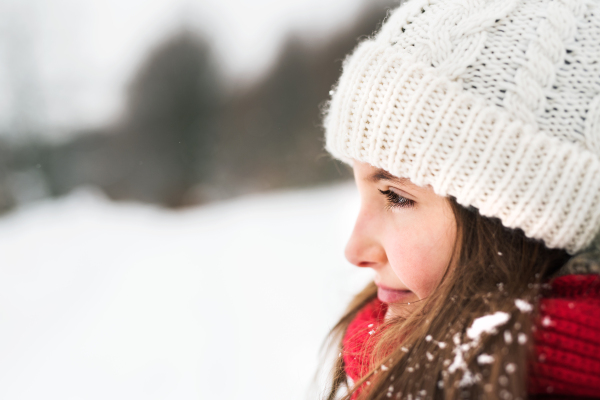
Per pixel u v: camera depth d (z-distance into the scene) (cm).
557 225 64
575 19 67
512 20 69
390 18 85
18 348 247
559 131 64
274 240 356
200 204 654
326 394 105
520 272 67
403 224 78
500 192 65
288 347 199
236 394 178
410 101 69
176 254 371
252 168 722
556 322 57
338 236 334
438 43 71
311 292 246
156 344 227
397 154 71
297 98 802
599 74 65
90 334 253
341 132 80
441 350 65
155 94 884
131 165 788
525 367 55
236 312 242
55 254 405
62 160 808
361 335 94
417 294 78
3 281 354
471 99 66
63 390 204
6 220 544
